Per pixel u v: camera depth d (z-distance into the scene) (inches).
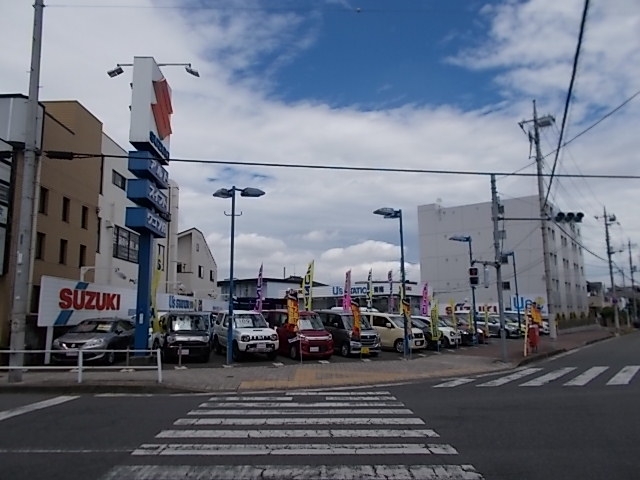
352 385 578.9
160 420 364.8
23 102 795.4
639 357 937.5
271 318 978.7
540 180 1341.0
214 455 272.5
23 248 535.5
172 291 1616.6
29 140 545.0
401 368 721.6
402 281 911.7
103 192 1152.8
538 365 820.6
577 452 276.8
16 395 492.4
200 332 784.3
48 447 287.6
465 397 476.4
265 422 358.3
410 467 251.4
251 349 788.0
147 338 753.6
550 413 388.5
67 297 767.1
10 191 770.2
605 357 950.4
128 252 1300.4
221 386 544.7
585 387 539.2
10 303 752.3
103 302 864.9
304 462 260.1
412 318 1114.1
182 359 792.3
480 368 745.0
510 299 2380.7
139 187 745.6
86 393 508.4
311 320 884.6
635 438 307.6
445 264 2677.2
